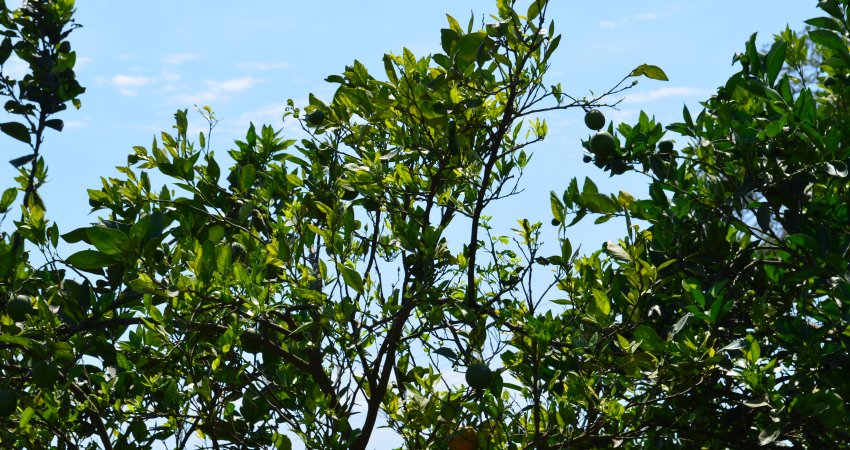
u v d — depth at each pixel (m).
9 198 4.69
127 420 4.29
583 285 4.53
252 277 4.04
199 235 5.04
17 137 5.78
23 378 4.29
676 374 4.14
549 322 4.17
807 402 3.98
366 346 4.91
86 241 3.87
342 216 4.40
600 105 4.30
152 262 3.79
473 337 4.31
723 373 4.30
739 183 4.70
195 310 4.00
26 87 5.93
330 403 4.61
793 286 4.92
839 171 4.35
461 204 5.04
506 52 4.25
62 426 4.51
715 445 4.50
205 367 4.74
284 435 4.00
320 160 5.73
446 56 4.39
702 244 4.88
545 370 4.76
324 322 4.02
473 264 4.41
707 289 4.79
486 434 4.25
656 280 4.72
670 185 4.71
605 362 4.24
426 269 4.39
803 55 5.50
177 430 4.28
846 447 4.23
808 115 4.41
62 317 4.16
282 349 4.72
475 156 4.46
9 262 4.04
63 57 6.00
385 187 4.72
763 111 4.93
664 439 4.58
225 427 4.64
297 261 4.29
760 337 4.67
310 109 5.09
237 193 5.13
